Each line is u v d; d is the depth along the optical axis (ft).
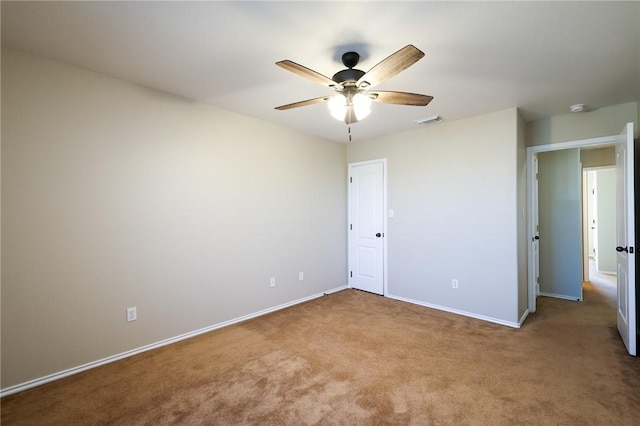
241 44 6.53
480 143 11.16
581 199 13.69
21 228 6.77
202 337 9.67
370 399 6.38
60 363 7.27
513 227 10.41
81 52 6.86
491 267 10.92
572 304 13.01
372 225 14.85
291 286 13.02
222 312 10.55
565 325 10.48
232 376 7.32
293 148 13.10
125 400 6.41
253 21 5.73
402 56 5.12
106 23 5.78
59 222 7.27
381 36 6.20
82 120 7.60
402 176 13.57
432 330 10.10
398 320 11.09
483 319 11.09
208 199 10.17
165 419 5.83
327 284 14.84
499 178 10.71
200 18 5.63
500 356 8.23
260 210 11.78
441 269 12.28
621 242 9.36
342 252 15.76
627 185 8.39
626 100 9.71
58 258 7.25
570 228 13.89
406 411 5.99
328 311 12.16
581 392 6.55
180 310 9.46
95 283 7.81
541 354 8.32
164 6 5.28
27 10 5.36
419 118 11.54
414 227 13.16
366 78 5.98
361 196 15.30
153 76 8.07
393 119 11.65
